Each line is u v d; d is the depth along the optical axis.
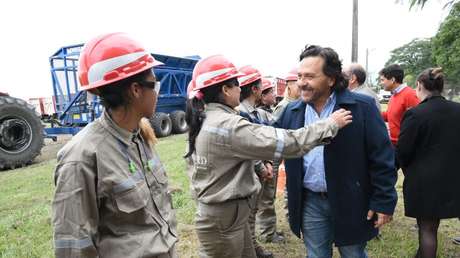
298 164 2.28
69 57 10.91
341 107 2.11
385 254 3.58
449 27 16.61
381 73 4.21
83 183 1.35
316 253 2.37
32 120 8.52
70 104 10.90
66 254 1.33
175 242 1.63
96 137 1.42
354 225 2.15
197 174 2.29
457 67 17.28
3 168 8.13
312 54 2.06
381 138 2.10
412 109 2.84
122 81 1.42
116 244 1.44
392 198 2.09
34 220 4.59
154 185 1.59
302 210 2.37
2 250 3.80
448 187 2.76
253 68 3.30
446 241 3.84
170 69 12.69
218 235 2.32
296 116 2.31
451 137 2.74
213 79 2.20
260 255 3.47
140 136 1.62
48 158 9.55
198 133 2.28
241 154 2.07
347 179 2.12
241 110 3.19
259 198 3.49
